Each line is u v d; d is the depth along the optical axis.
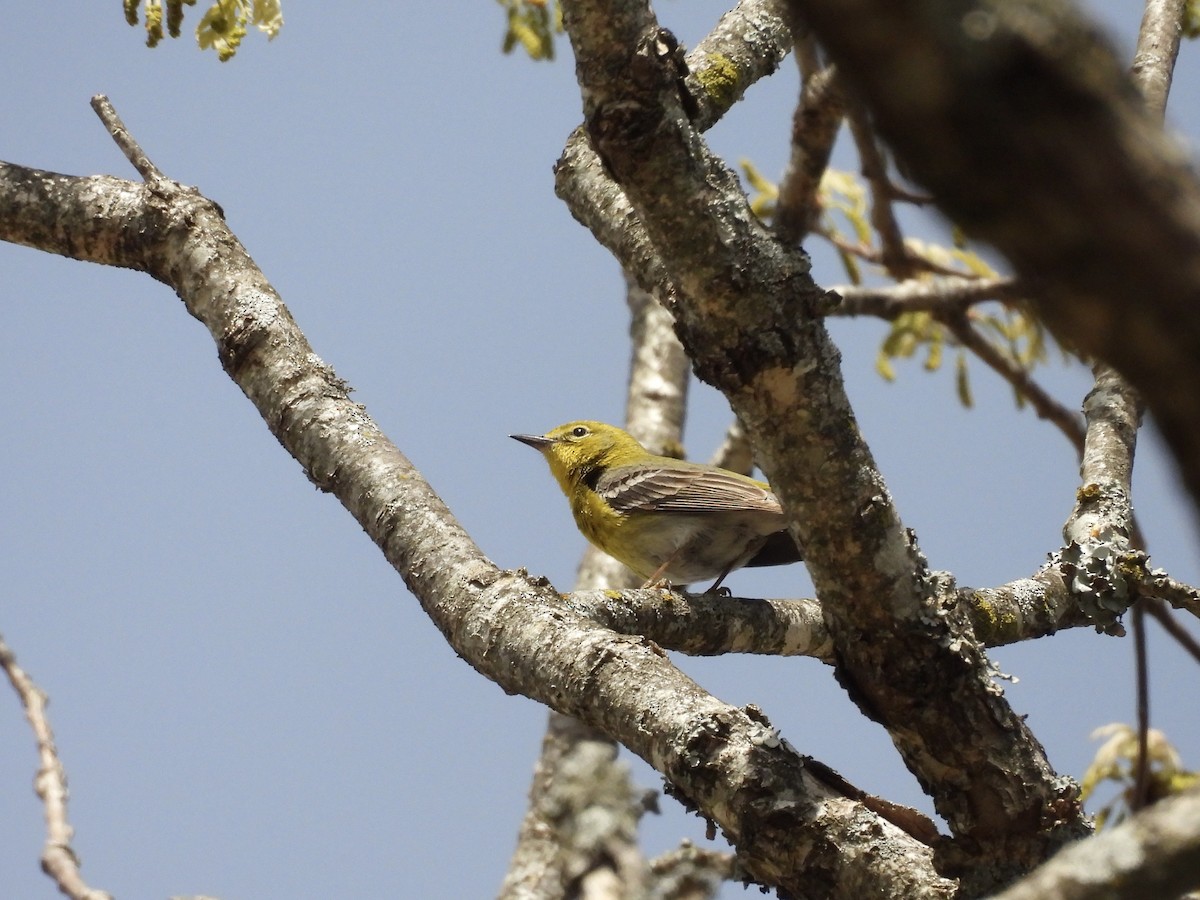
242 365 10.59
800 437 7.30
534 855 14.06
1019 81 2.97
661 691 8.14
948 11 2.96
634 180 6.83
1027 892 4.45
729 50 10.95
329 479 10.08
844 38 3.04
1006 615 9.73
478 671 8.98
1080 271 2.99
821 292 7.07
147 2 11.12
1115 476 10.72
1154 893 4.41
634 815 7.21
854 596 7.69
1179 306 2.91
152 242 11.06
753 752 7.77
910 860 7.52
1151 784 13.16
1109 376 11.63
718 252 6.94
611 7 6.52
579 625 8.72
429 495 9.77
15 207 11.24
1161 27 12.57
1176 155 2.97
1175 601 10.02
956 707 7.71
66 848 6.19
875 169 8.53
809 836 7.55
